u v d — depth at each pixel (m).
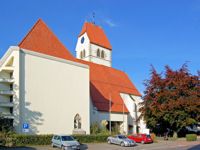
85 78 35.16
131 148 26.36
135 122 48.59
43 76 29.45
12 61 28.56
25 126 23.94
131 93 53.38
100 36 63.19
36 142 25.25
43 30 34.00
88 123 34.34
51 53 32.56
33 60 28.70
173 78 40.59
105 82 47.88
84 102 34.28
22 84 27.17
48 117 29.12
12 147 22.64
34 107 27.91
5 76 28.72
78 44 62.66
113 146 27.97
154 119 41.19
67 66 32.66
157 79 41.09
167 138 39.50
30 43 30.89
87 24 61.94
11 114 26.62
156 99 40.09
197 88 40.28
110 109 40.97
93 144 29.23
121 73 59.69
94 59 59.38
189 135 37.53
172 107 37.12
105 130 36.66
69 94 32.25
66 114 31.33
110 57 64.38
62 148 22.17
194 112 39.06
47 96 29.48
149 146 29.03
